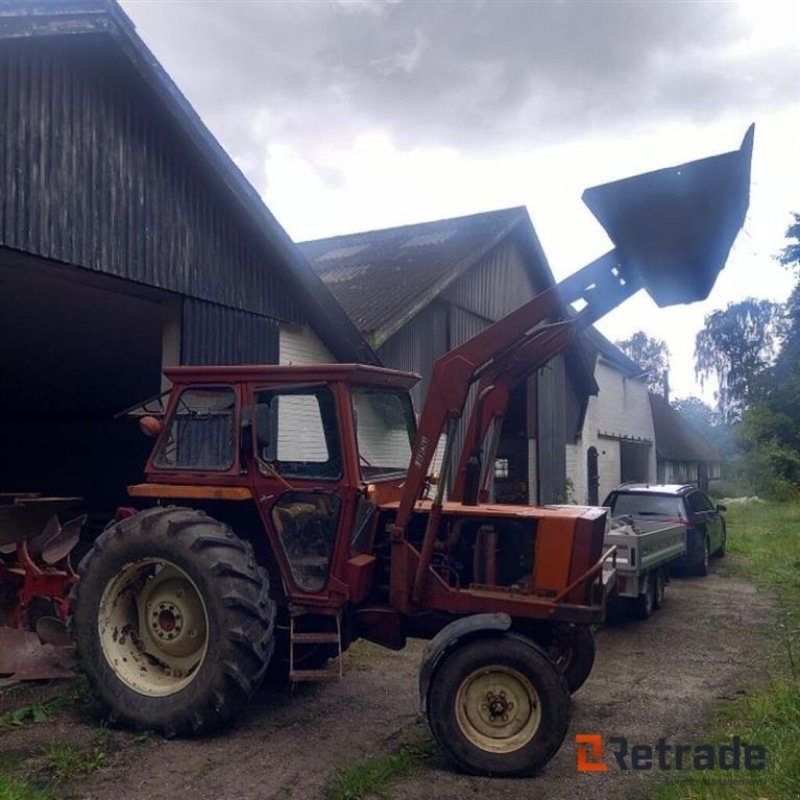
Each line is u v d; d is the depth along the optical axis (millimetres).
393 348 12758
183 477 5973
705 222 5102
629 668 7469
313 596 5586
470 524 5609
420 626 5621
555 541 5285
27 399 15305
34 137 6820
